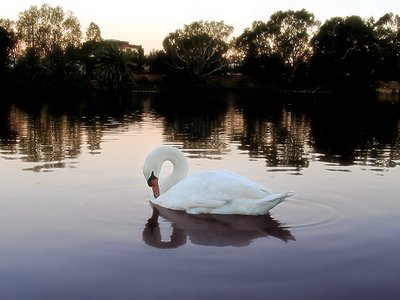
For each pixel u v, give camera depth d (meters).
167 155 8.92
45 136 18.97
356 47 83.69
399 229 7.30
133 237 6.96
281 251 6.45
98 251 6.45
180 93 79.00
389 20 86.44
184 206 8.09
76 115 31.09
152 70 104.56
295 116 31.92
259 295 5.25
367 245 6.65
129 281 5.59
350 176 11.21
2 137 18.56
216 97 64.06
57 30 92.88
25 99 55.16
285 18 94.00
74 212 8.06
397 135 20.84
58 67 85.94
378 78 86.06
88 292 5.33
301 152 15.20
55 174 10.99
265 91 89.56
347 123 26.84
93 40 96.12
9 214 7.95
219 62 101.44
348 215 8.00
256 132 21.44
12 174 10.99
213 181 8.02
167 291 5.34
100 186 9.82
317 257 6.26
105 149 15.29
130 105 44.09
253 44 97.00
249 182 8.05
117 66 85.12
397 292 5.34
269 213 8.06
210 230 7.27
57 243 6.71
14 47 85.31
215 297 5.21
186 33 104.50
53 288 5.43
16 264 6.04
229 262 6.11
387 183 10.45
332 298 5.20
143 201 8.75
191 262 6.11
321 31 85.25
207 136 19.52
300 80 94.31
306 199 8.98
